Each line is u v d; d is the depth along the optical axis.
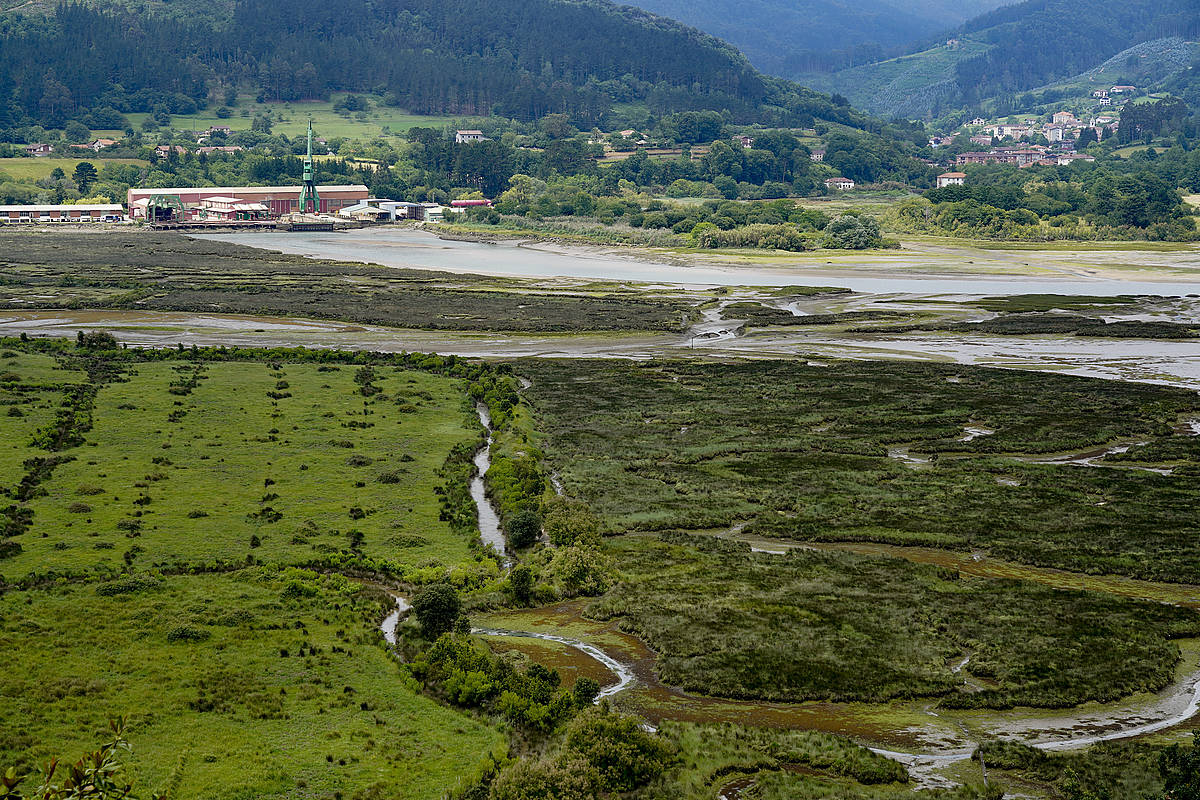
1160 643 73.38
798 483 112.06
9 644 67.31
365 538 91.12
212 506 96.94
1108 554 91.31
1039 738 61.66
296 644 69.69
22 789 51.06
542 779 53.09
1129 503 105.31
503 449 119.12
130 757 54.72
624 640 74.38
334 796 52.38
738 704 65.31
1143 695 66.94
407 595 80.50
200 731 57.97
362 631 72.38
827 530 97.31
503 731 60.06
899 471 117.06
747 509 103.31
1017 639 73.94
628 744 56.22
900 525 98.88
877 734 61.81
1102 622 76.94
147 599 75.94
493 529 96.19
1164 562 89.19
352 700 62.56
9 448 111.88
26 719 57.84
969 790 54.66
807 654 71.25
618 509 102.38
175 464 108.88
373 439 121.69
